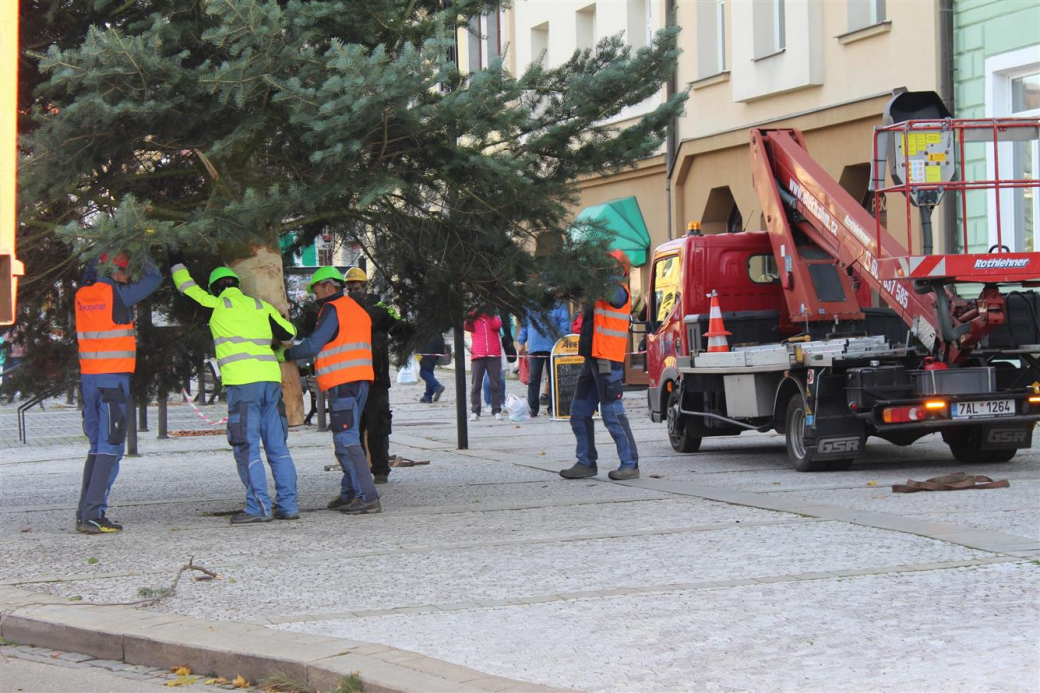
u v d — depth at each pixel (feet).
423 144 30.07
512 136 31.17
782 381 41.83
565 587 22.93
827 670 17.06
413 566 25.44
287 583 24.08
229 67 26.58
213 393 35.99
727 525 29.04
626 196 88.12
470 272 34.12
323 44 29.07
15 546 29.27
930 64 59.00
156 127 28.35
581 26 91.56
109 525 31.09
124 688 18.49
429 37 30.19
